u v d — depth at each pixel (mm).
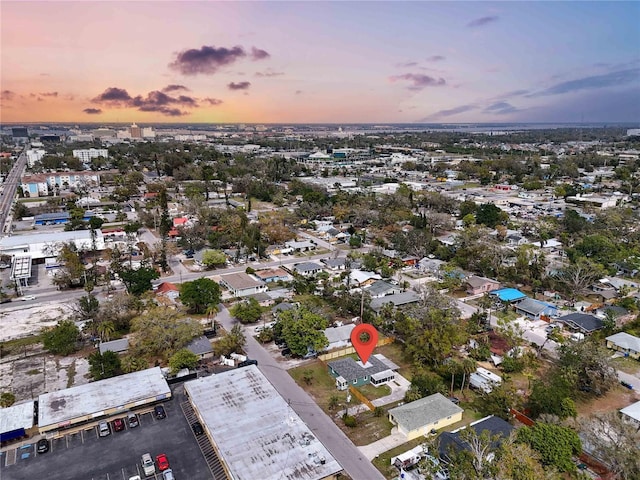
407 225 183875
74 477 54094
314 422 66188
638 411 66750
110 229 169750
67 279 115625
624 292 113500
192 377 76500
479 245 134500
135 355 78562
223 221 163750
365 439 62719
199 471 55500
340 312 103688
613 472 54719
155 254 137000
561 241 160750
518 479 47812
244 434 58219
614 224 167125
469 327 93250
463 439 53969
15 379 76062
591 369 75625
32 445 59562
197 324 85125
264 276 126000
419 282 124562
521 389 75500
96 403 65000
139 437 61500
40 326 95312
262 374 72500
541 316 103188
